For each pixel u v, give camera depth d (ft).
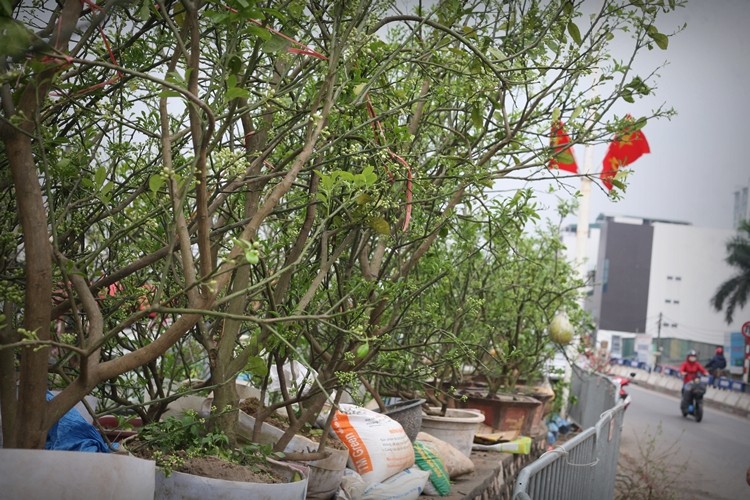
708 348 256.32
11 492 9.57
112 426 18.13
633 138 18.29
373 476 17.88
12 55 8.64
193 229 13.56
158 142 15.57
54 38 10.00
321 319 11.24
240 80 13.87
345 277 17.20
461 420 25.50
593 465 23.38
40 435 9.95
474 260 26.68
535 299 34.24
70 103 12.38
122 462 10.22
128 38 13.99
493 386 33.12
